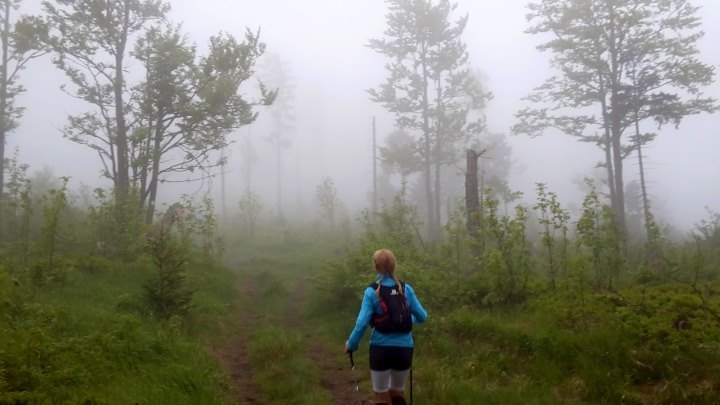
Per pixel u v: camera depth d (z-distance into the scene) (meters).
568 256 10.03
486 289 10.50
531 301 9.58
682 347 7.10
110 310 9.07
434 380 7.45
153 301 10.12
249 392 7.68
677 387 6.46
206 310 11.48
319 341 10.24
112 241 14.54
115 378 6.36
